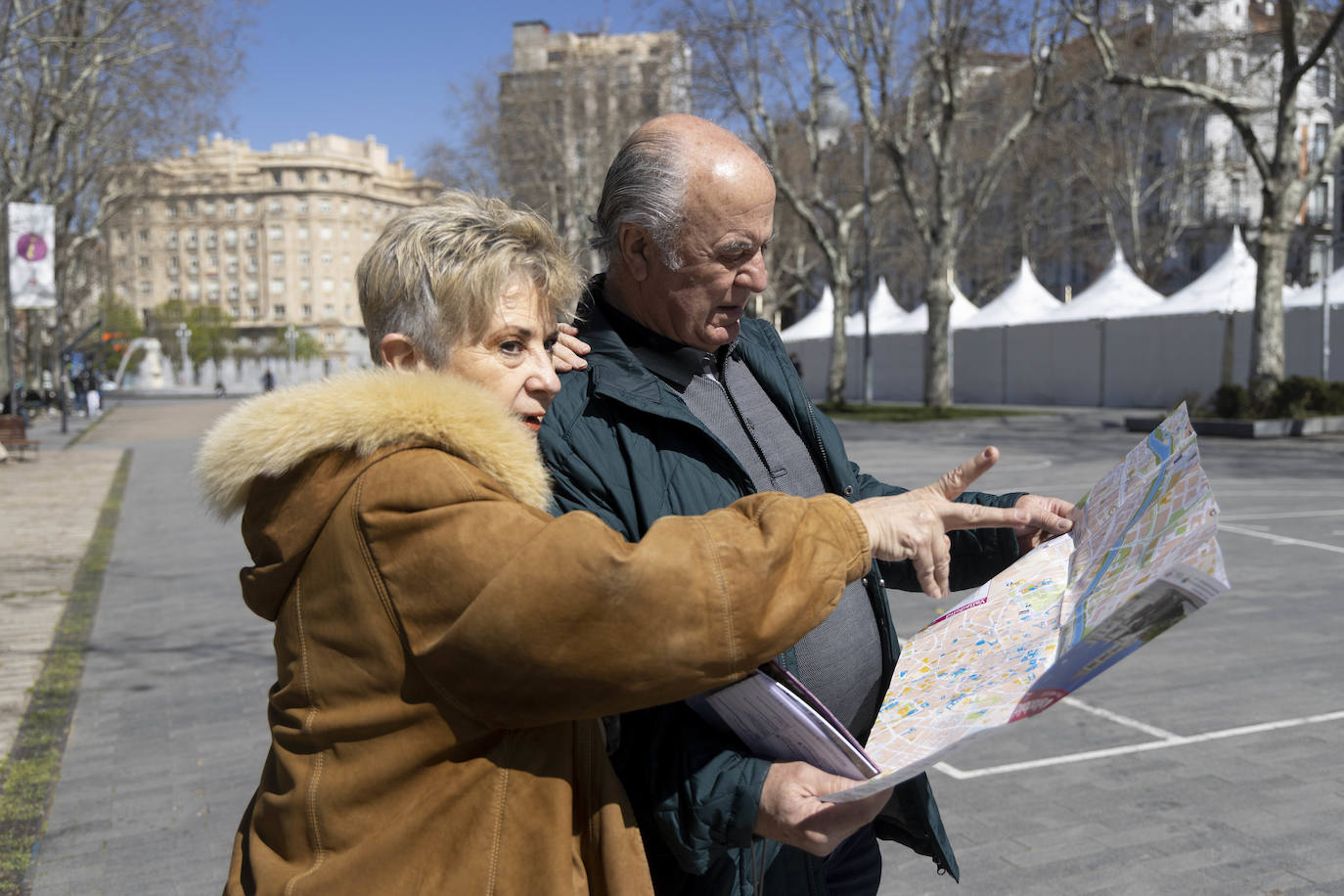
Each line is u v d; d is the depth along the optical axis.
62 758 4.74
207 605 7.81
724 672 1.25
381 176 136.25
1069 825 3.84
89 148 29.44
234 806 4.20
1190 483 1.24
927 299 28.47
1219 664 5.72
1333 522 10.28
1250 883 3.36
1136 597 1.08
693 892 1.61
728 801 1.42
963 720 1.24
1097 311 30.56
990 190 28.17
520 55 41.56
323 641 1.32
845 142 38.12
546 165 40.25
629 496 1.69
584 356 1.80
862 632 1.95
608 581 1.19
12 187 27.08
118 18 23.67
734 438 1.93
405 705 1.28
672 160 1.74
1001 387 34.28
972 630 1.49
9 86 23.53
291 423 1.30
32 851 3.82
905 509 1.46
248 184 127.50
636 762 1.55
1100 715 4.98
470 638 1.21
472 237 1.46
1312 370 25.70
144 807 4.20
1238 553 8.78
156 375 77.75
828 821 1.35
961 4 24.34
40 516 12.81
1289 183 19.98
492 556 1.21
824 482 2.07
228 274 128.75
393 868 1.28
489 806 1.29
